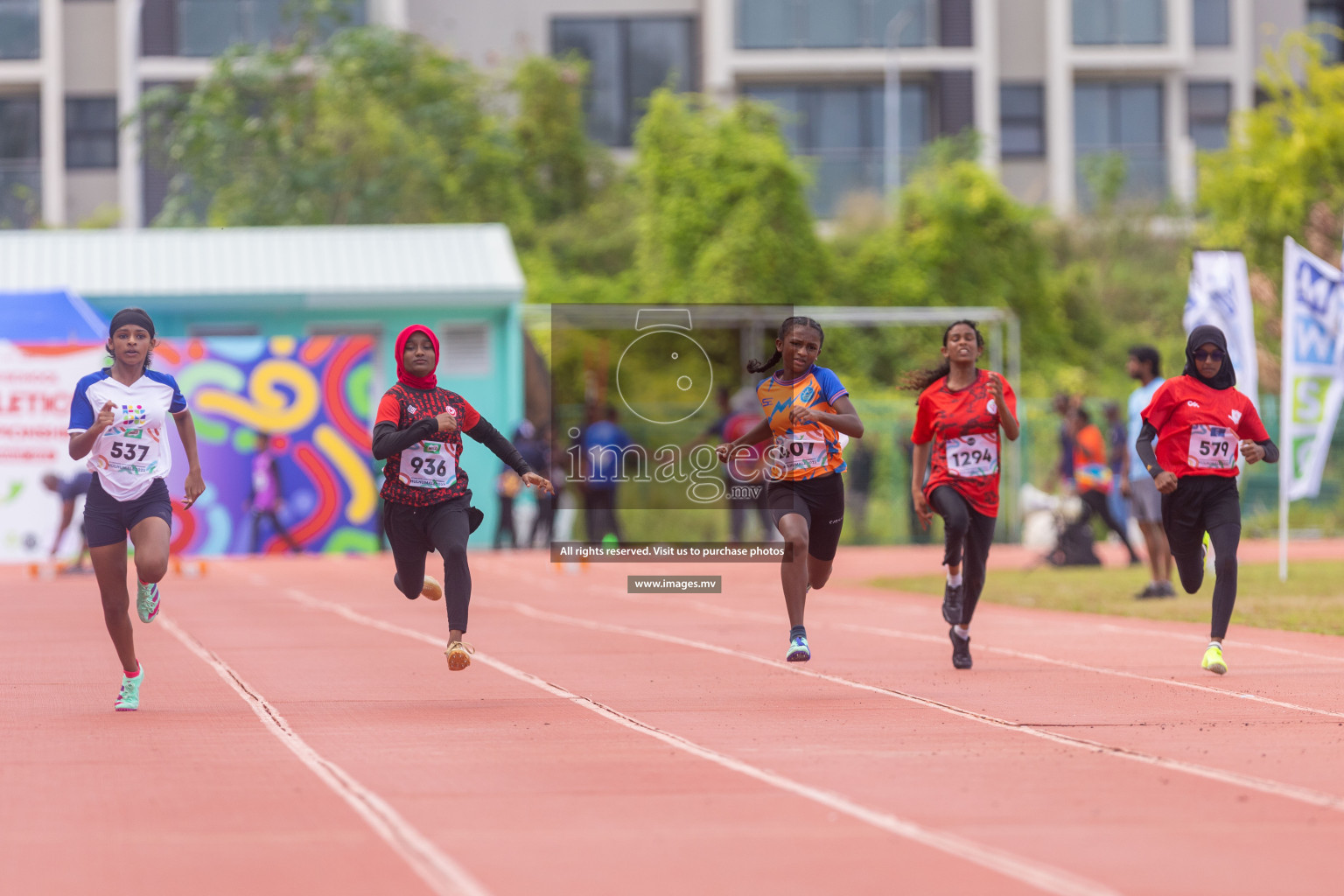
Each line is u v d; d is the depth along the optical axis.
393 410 31.78
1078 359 129.50
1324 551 85.69
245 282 102.75
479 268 105.00
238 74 140.00
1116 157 148.12
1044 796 22.45
